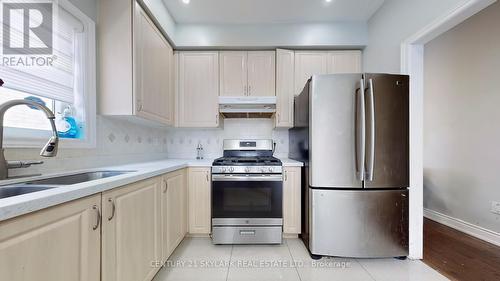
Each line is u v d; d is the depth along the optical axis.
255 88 2.89
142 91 1.95
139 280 1.43
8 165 1.13
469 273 1.87
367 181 2.04
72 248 0.91
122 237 1.25
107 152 1.94
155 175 1.64
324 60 2.87
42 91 1.46
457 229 2.81
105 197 1.11
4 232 0.67
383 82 2.04
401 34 2.15
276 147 3.20
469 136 2.69
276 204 2.39
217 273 1.88
